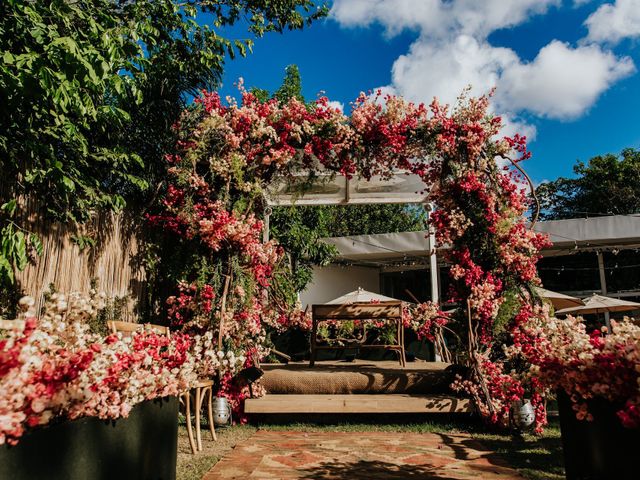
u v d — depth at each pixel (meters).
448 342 7.86
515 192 5.15
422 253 11.78
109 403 1.91
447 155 5.27
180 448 3.97
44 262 4.04
